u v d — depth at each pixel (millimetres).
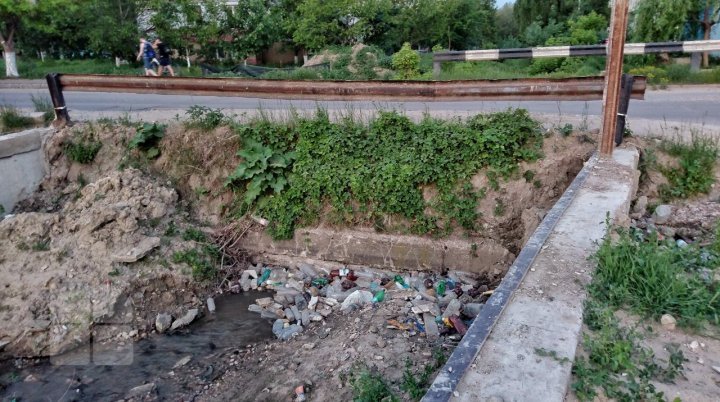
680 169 6910
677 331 3305
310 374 4922
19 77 20562
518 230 7027
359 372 4613
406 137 7590
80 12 23531
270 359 5531
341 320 6238
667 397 2732
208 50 24891
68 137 8961
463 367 2840
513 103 10625
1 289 6555
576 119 8469
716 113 9359
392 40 23781
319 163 7898
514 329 3191
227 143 8516
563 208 5000
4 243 7125
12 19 20250
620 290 3543
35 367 5863
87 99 12867
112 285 6766
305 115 8469
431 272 7410
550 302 3473
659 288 3518
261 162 8016
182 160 8648
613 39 6176
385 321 5781
